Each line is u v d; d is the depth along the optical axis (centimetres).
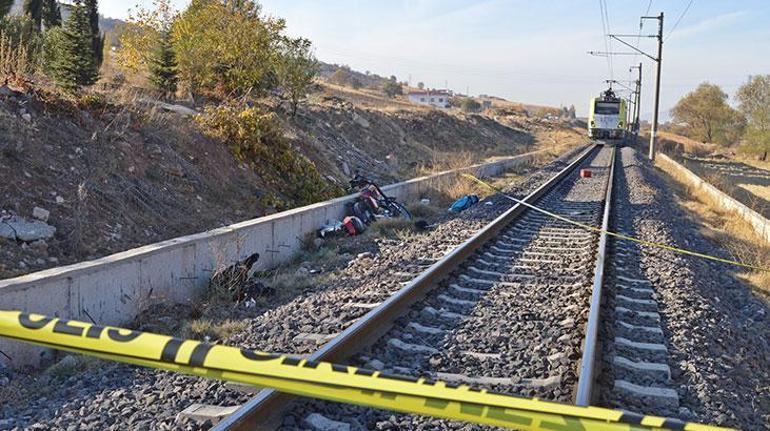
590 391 500
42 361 650
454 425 464
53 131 1066
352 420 462
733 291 1077
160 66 2155
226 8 2302
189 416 463
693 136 11944
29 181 938
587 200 2039
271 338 664
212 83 2281
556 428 225
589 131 5653
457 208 1788
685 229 1661
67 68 1652
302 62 2494
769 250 1516
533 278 938
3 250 807
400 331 677
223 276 894
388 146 3312
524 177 2966
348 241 1281
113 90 1393
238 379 241
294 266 1109
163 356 244
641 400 530
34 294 645
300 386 239
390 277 934
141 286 798
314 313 750
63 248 883
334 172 2030
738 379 630
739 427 511
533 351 627
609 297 835
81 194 949
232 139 1498
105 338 249
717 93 11406
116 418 480
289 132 1945
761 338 826
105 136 1152
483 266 1019
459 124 5441
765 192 4053
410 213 1666
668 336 709
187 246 884
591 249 1152
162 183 1184
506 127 7238
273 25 2420
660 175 3766
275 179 1525
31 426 473
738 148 9419
